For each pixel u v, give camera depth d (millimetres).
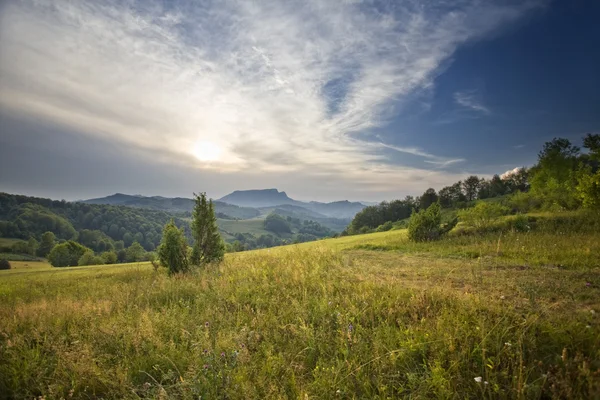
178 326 6293
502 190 100625
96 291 12672
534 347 4051
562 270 8070
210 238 15406
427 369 4098
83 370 4770
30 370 5062
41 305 9227
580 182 20062
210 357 4668
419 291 6664
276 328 5863
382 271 9555
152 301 8898
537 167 30328
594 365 3453
